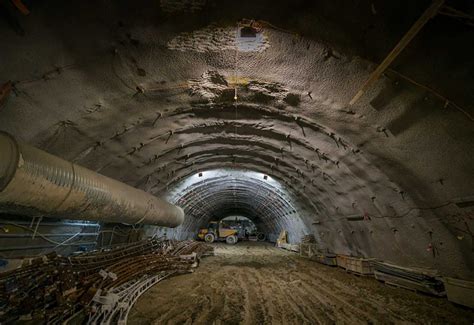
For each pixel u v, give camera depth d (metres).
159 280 8.02
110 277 5.83
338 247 11.58
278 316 4.90
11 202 3.55
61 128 4.79
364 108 4.84
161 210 9.48
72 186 4.44
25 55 3.39
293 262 12.70
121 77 4.36
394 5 3.00
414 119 4.47
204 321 4.58
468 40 3.03
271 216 23.03
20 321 3.48
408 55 3.50
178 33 3.61
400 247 7.45
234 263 12.26
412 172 5.57
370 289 7.19
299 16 3.36
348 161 7.04
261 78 4.73
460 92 3.59
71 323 3.99
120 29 3.48
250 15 3.36
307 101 5.32
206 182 15.00
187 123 6.77
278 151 8.96
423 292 6.50
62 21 3.20
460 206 5.12
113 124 5.55
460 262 5.76
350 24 3.34
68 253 6.66
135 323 4.45
